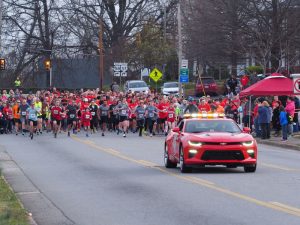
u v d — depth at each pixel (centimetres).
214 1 5756
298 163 2658
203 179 2062
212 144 2173
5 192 1734
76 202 1655
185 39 6334
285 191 1766
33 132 4519
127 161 2753
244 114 4316
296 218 1341
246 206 1512
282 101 4509
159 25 8319
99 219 1401
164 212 1462
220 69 8194
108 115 4647
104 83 9875
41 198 1733
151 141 3984
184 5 6625
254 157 2209
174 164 2467
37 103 4653
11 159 2908
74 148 3475
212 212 1443
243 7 5572
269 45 5547
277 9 5512
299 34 5531
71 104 4506
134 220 1373
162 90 7206
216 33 5784
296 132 4244
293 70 6425
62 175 2275
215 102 4478
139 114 4466
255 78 5603
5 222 1264
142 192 1800
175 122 4497
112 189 1883
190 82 8694
